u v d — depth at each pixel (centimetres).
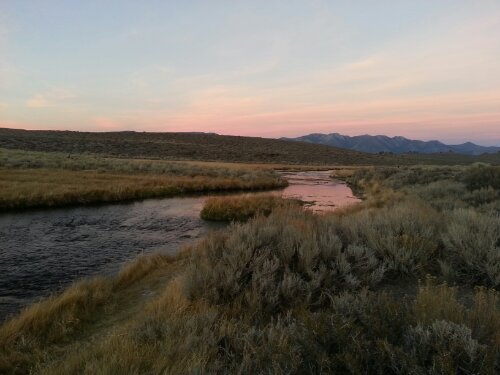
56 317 571
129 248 1180
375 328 340
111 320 586
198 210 1994
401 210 896
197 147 10056
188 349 366
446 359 275
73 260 1030
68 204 2034
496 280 532
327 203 2281
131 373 321
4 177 2500
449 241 662
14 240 1254
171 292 587
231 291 543
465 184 1850
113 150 8088
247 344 367
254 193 2842
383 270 578
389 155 16225
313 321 365
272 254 644
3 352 472
